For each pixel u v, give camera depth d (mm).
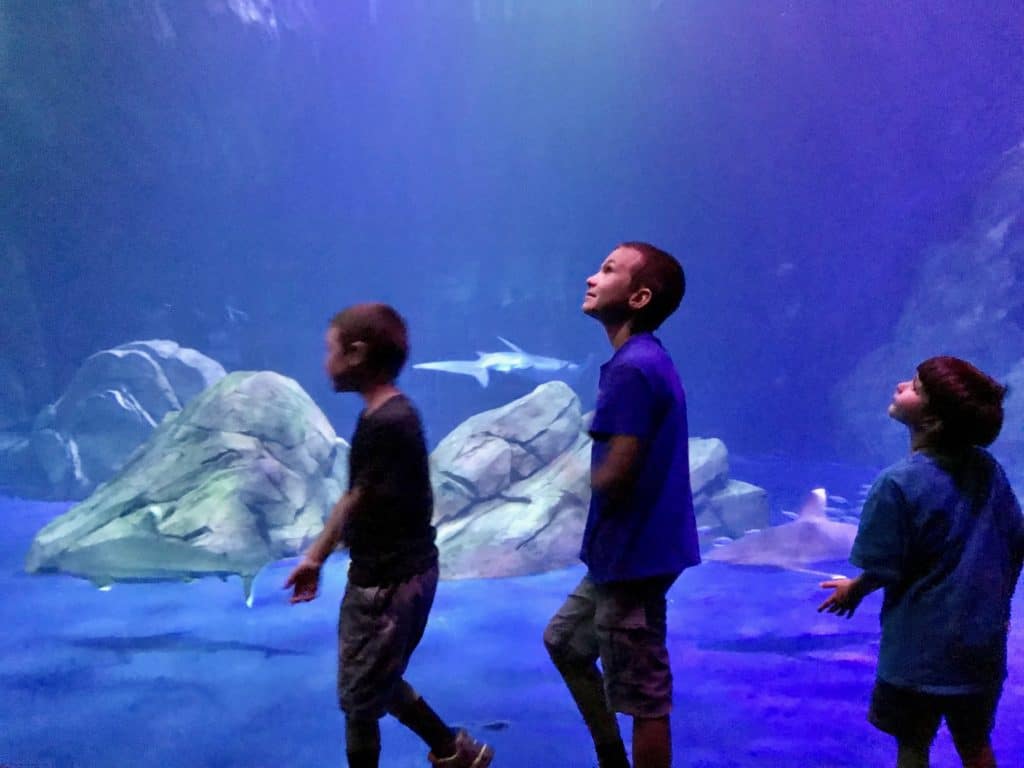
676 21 30781
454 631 6680
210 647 6309
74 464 14602
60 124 21797
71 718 4918
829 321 24188
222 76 24250
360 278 35562
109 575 7855
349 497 2754
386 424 2762
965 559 2803
